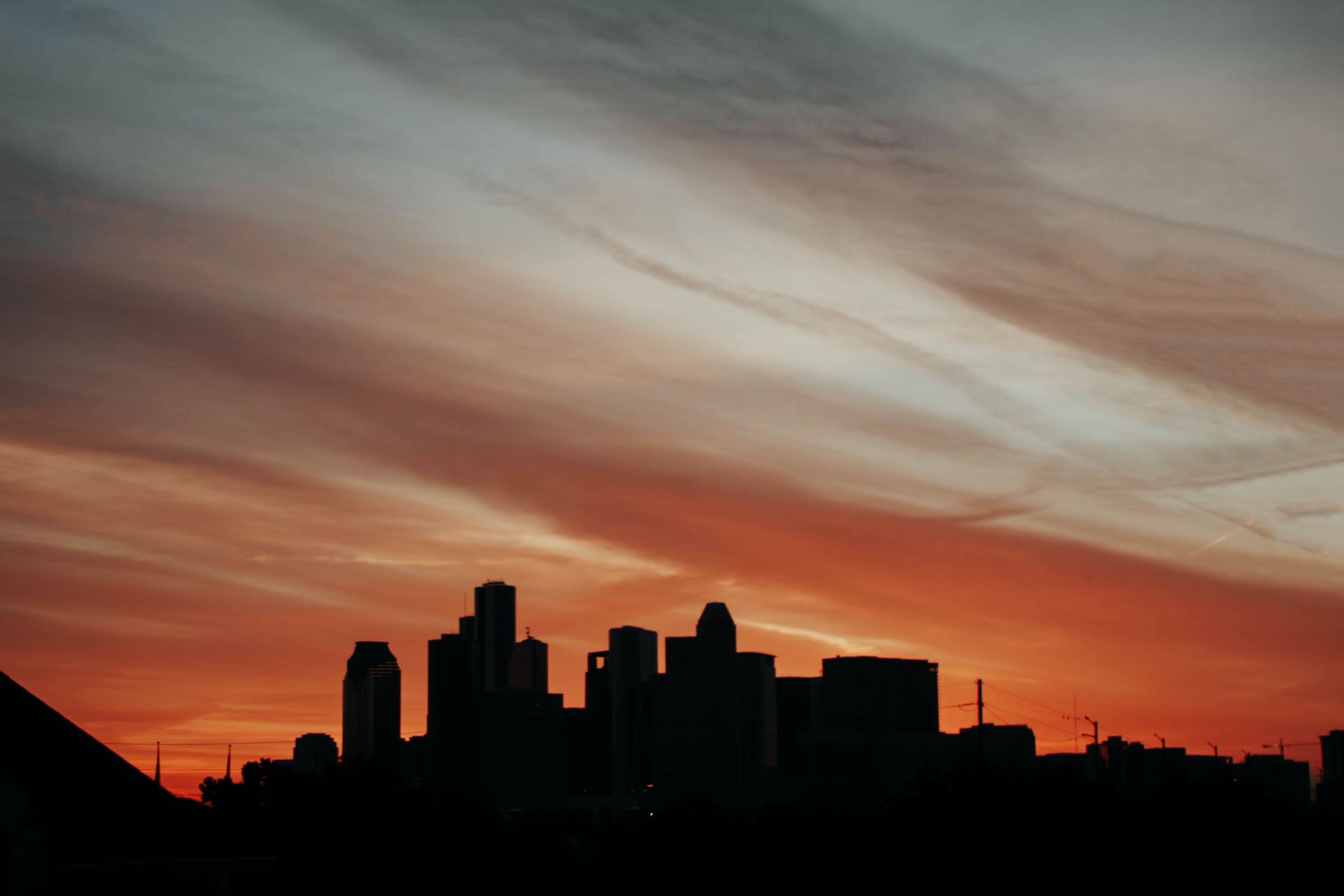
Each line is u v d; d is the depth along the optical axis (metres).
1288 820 83.56
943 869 75.50
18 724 28.59
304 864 55.59
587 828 98.50
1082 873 74.06
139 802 30.06
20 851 27.83
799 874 81.38
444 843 68.06
